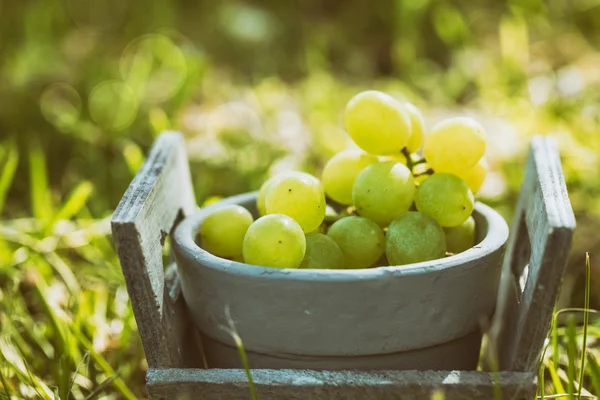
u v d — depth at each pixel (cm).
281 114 89
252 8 122
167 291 45
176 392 43
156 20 117
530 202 47
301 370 43
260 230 43
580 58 101
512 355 44
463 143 45
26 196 76
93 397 48
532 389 42
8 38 110
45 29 111
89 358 51
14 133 85
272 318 42
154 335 43
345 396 43
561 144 73
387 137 45
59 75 98
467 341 44
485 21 119
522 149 74
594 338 53
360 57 114
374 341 42
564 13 115
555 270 41
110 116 87
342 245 45
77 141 83
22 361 51
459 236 46
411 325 42
